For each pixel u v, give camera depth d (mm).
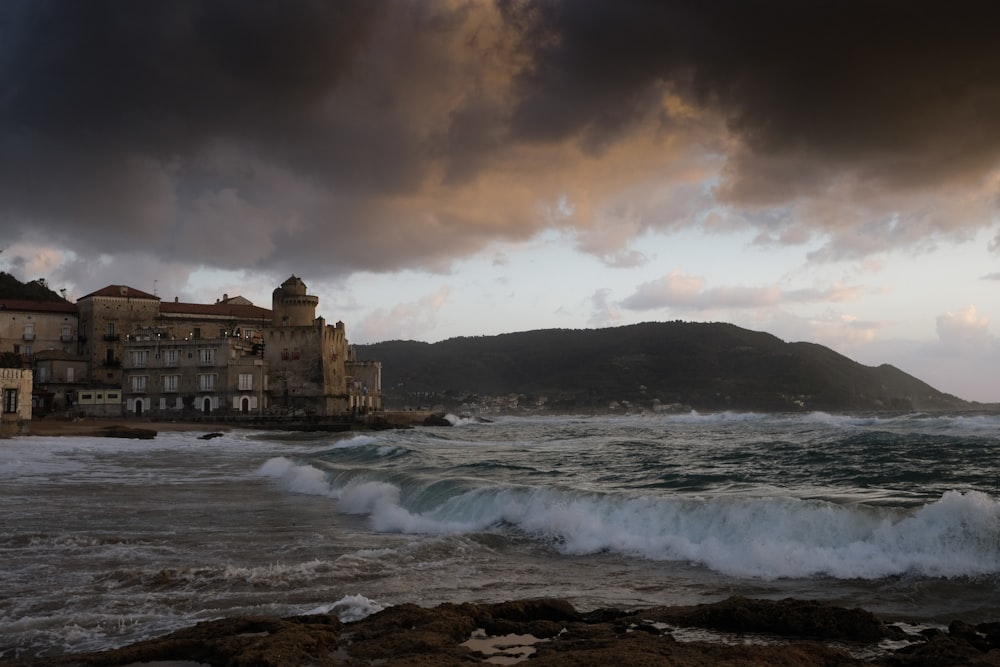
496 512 22250
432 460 43500
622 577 16062
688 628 12422
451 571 16547
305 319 126125
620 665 9891
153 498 29234
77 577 15805
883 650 11258
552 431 104562
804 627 12094
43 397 111062
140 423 98625
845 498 21016
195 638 11617
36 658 11242
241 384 111438
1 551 18406
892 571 15484
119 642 11930
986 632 11734
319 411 114500
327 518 24156
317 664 10414
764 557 16719
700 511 19000
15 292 155750
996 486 24766
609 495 21172
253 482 35750
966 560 15375
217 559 17703
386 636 11500
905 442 44625
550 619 13016
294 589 14961
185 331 128375
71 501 28141
